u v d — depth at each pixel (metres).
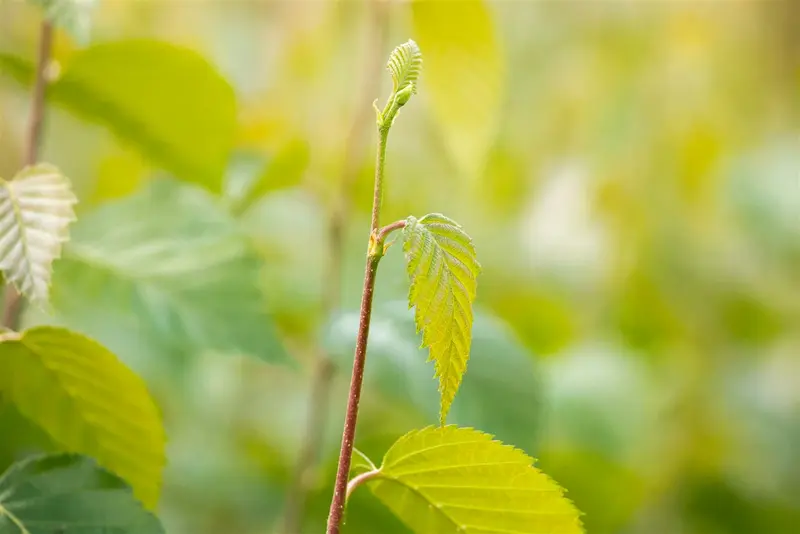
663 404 1.41
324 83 1.38
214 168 0.82
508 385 0.82
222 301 0.80
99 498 0.69
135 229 0.80
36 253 0.68
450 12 0.84
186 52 0.78
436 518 0.70
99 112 0.80
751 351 1.54
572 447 1.20
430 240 0.66
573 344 1.38
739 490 1.37
